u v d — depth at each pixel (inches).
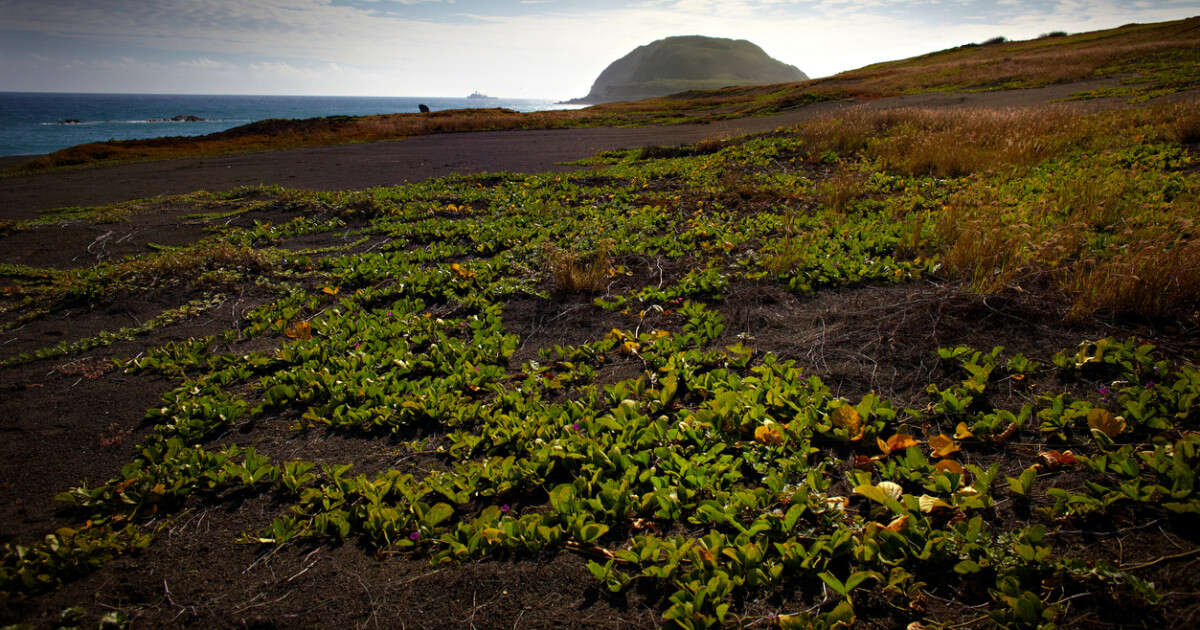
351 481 114.1
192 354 182.5
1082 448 108.3
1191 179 270.2
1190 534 84.7
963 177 341.1
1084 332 147.6
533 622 83.7
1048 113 469.4
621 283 226.2
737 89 2209.6
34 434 143.4
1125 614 74.5
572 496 104.5
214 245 310.2
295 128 1200.8
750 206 330.6
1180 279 149.8
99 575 97.9
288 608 89.2
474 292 221.9
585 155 657.6
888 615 79.7
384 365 167.0
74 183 602.9
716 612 80.1
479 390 151.9
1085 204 242.1
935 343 151.5
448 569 94.0
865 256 218.7
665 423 126.0
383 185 506.9
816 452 116.3
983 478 98.4
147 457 129.1
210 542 104.6
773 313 185.3
